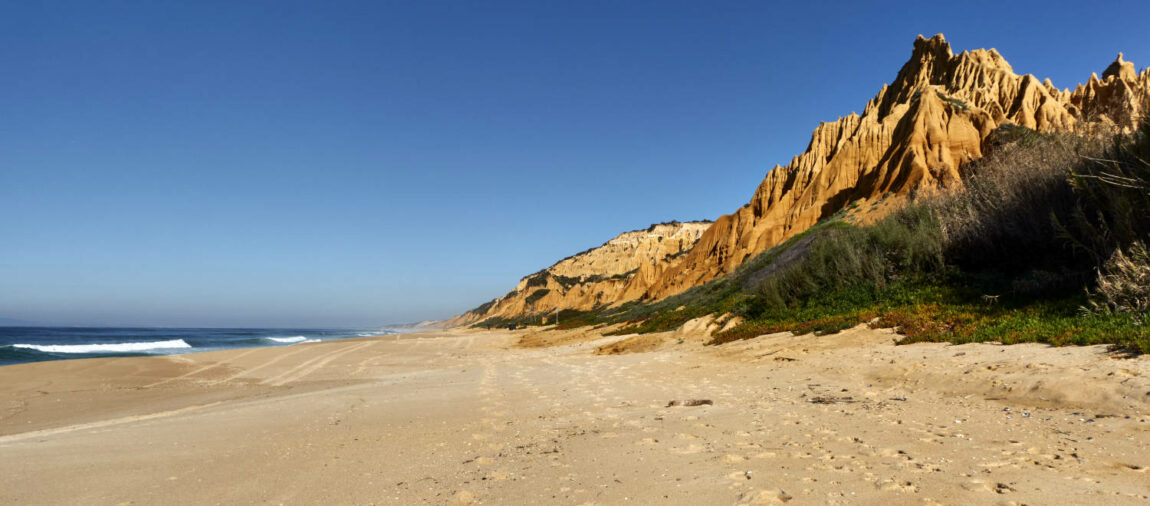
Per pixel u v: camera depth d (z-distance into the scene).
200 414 11.05
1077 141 15.38
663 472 5.38
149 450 7.32
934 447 5.58
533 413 9.71
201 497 5.25
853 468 5.04
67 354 47.69
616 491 4.89
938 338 12.77
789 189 61.41
